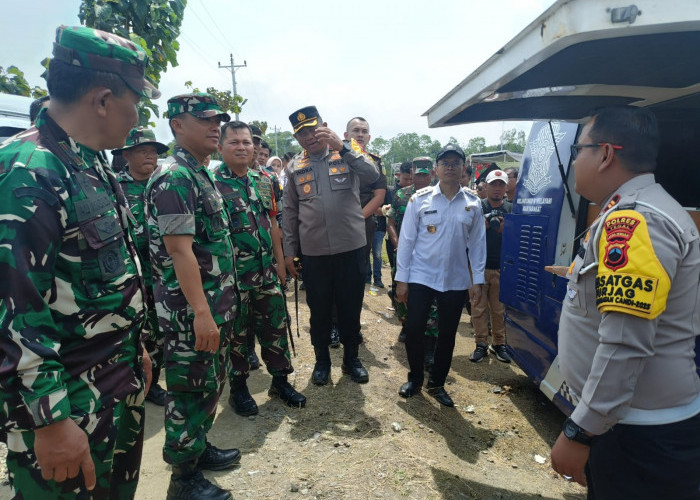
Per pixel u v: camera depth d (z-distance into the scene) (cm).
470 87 178
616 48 140
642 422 138
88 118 131
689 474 135
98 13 398
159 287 214
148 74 447
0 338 108
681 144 294
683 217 133
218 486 223
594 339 145
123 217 150
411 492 233
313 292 344
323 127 316
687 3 105
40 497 124
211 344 203
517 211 371
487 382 412
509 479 268
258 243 293
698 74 180
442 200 330
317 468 248
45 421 111
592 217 286
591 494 170
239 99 1068
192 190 204
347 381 359
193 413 214
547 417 355
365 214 426
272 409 311
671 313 132
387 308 596
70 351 128
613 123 143
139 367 154
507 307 386
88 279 130
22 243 111
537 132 360
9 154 117
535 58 132
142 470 248
